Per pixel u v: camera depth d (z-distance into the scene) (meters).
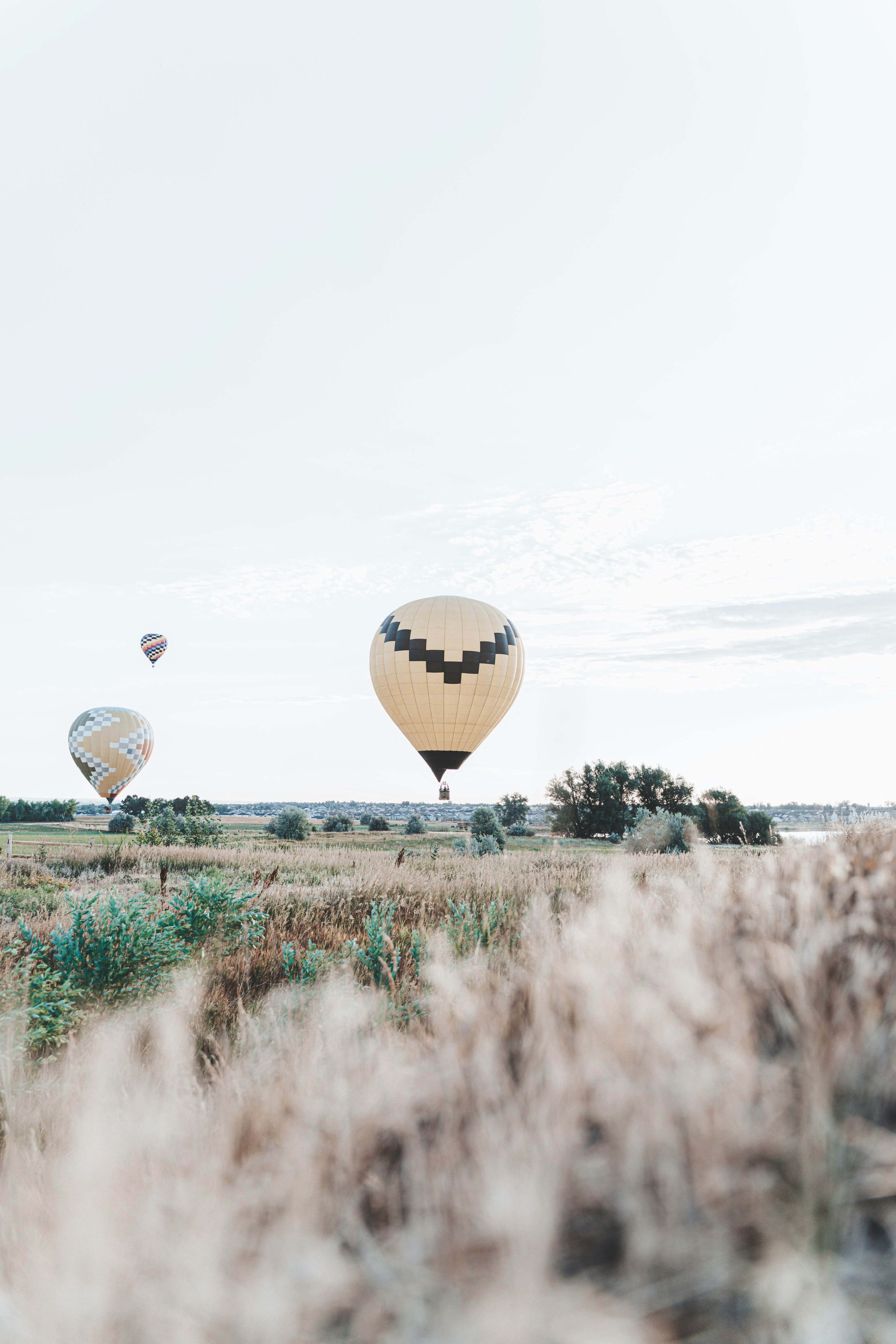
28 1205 1.77
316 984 5.17
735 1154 1.16
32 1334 1.35
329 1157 1.54
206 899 7.82
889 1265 1.12
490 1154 1.24
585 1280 1.14
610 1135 1.27
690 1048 1.34
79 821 103.88
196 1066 3.15
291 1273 1.21
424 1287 1.17
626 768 60.12
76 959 5.76
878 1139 1.23
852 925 1.92
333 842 48.03
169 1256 1.28
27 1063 3.91
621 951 2.10
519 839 54.19
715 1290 1.09
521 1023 2.05
